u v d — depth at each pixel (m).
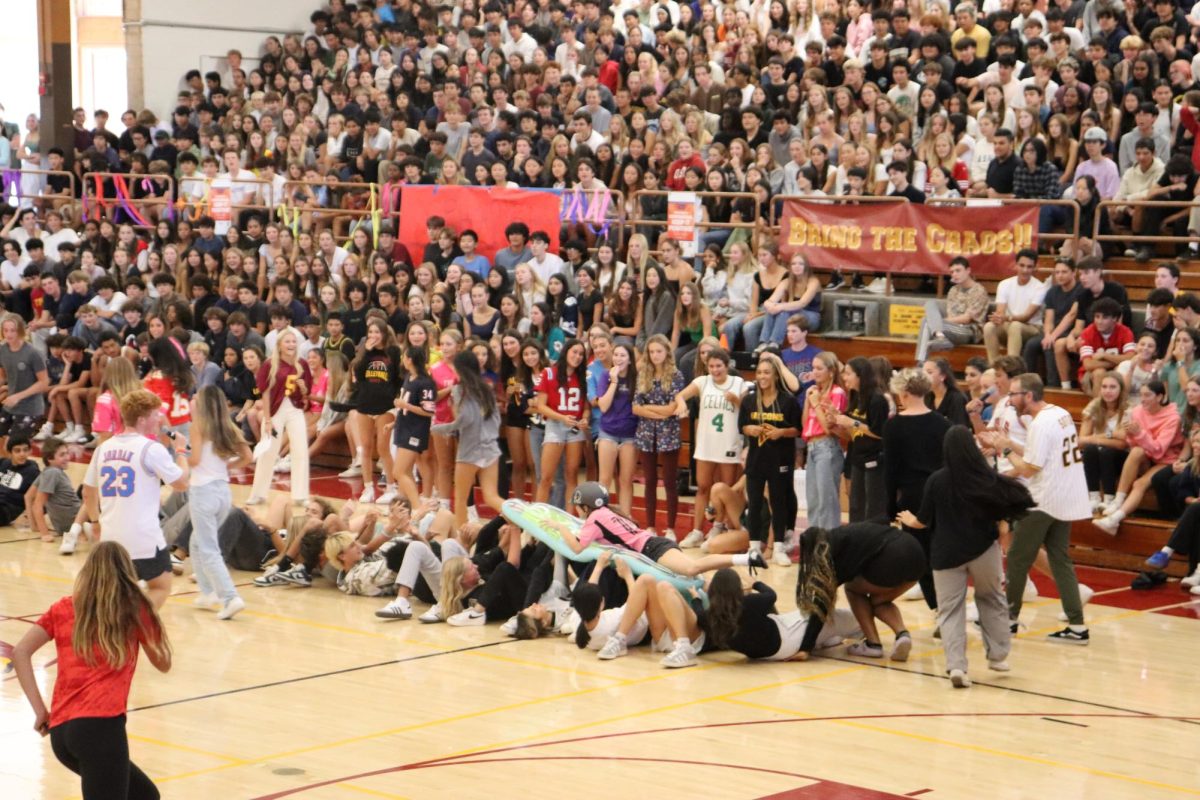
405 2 28.12
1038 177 18.02
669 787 8.08
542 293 19.41
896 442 11.14
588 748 8.81
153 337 20.28
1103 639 11.79
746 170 20.06
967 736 9.16
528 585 12.21
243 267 22.27
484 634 11.87
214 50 30.25
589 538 11.78
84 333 22.62
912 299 18.05
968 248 17.62
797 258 18.05
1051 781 8.30
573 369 15.66
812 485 14.07
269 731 9.19
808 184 19.20
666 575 11.30
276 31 30.73
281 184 24.16
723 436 15.05
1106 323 15.66
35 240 24.36
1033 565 12.60
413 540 13.00
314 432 20.16
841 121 20.14
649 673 10.66
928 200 18.42
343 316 20.33
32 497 15.88
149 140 27.64
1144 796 8.08
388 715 9.55
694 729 9.23
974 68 20.94
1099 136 17.78
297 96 26.67
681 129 21.11
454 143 23.41
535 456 16.09
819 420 13.87
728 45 23.39
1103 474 14.80
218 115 27.94
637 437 15.48
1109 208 17.69
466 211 20.98
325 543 13.47
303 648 11.37
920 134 20.20
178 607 12.77
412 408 15.71
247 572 14.28
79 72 34.25
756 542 14.67
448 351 15.81
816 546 10.91
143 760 8.59
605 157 21.02
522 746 8.85
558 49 25.48
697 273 19.38
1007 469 12.89
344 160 24.39
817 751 8.79
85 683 6.61
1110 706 9.88
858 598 11.20
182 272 22.84
